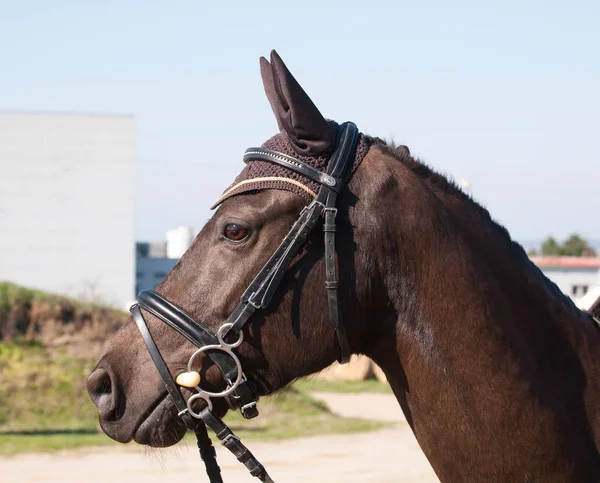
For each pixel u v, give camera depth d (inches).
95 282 1274.6
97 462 382.9
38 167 1364.4
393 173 98.4
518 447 95.2
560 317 102.8
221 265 94.6
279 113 98.1
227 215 94.7
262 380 94.9
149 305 95.9
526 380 96.6
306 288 93.9
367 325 97.7
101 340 618.5
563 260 1101.7
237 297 93.7
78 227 1380.4
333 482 353.1
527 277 102.7
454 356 96.3
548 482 95.8
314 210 93.6
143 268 1422.2
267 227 93.9
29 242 1360.7
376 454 423.8
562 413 98.0
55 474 355.3
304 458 409.7
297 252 93.7
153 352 94.2
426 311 97.0
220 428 93.4
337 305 93.9
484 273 98.7
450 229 98.3
